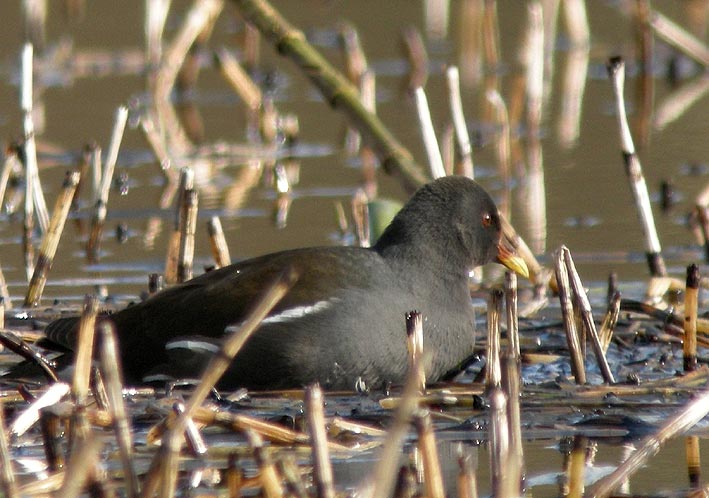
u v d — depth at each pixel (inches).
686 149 714.8
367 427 327.9
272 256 378.3
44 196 622.8
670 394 354.0
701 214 528.1
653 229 481.4
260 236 563.2
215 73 955.3
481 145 740.0
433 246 380.8
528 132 739.4
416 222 382.9
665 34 824.3
